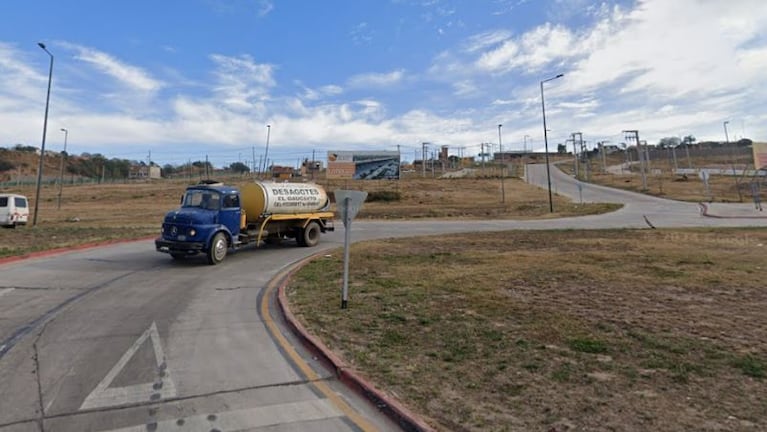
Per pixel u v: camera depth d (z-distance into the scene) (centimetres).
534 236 2005
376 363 496
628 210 3812
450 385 435
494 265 1184
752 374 450
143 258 1430
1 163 10538
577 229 2366
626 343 550
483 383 438
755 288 864
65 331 644
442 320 664
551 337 577
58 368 500
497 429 348
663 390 415
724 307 725
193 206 1392
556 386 428
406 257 1366
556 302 769
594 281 951
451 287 903
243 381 468
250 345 589
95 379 469
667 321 646
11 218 2459
